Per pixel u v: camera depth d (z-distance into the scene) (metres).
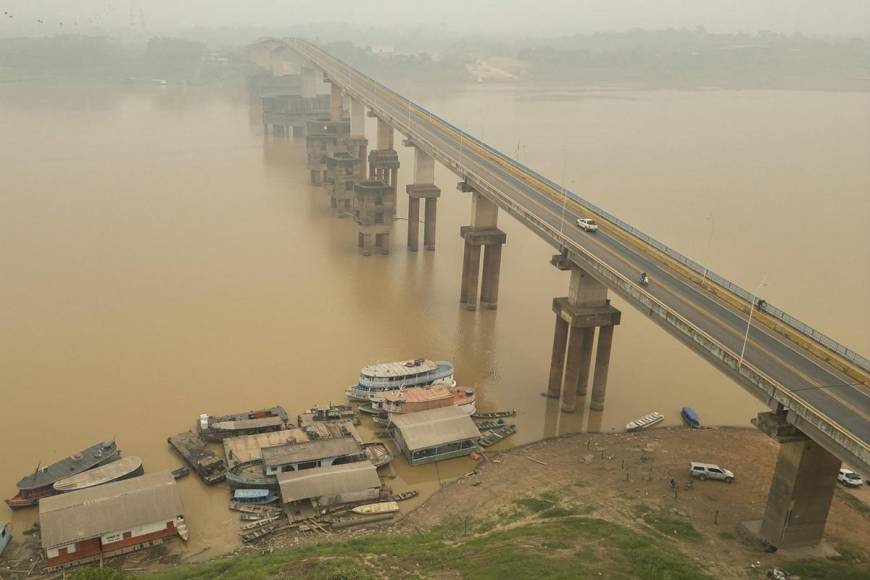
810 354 69.56
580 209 112.94
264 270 142.25
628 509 72.38
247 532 71.50
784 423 61.75
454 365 108.19
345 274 142.62
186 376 100.31
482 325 122.19
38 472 77.38
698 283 86.06
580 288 94.50
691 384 104.94
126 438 86.12
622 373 107.88
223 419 88.56
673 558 62.41
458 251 159.38
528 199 116.44
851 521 71.38
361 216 152.12
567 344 99.12
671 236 160.62
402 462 84.75
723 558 63.53
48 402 93.00
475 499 77.19
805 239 162.38
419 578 61.28
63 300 123.56
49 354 105.06
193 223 168.50
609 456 84.75
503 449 88.25
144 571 65.75
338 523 72.75
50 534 65.94
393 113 181.88
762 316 77.19
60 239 153.62
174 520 70.31
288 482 75.56
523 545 66.00
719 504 73.38
